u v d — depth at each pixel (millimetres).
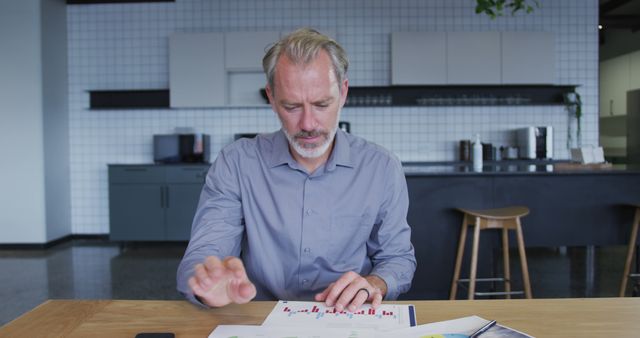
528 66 5195
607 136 7551
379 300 1004
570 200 3219
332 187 1271
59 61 5426
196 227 1265
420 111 5574
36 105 5027
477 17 5512
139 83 5625
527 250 4848
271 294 1298
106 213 5660
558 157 5590
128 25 5613
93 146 5648
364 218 1291
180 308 1007
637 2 6312
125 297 3381
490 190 3160
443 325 898
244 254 1348
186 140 5316
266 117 5598
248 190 1285
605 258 4473
